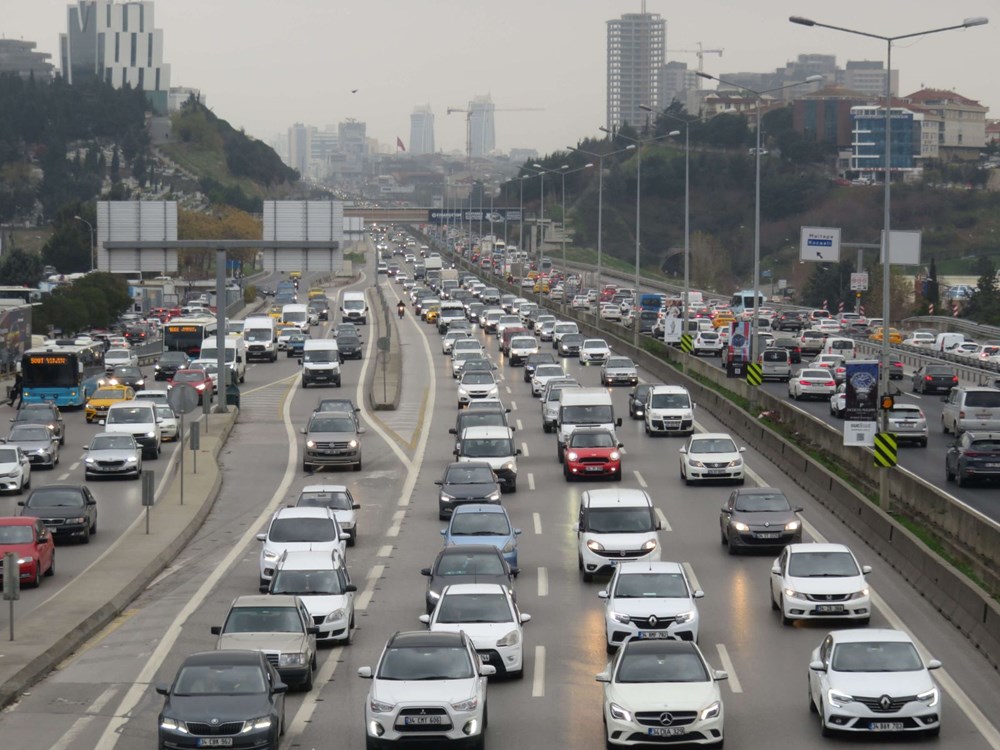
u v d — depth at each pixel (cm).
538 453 16312
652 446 16575
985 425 16675
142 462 16125
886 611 8694
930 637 8025
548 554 10750
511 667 7188
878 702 6038
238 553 11250
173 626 8700
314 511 10169
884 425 11312
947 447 16100
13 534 9944
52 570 10256
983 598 7938
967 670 7288
